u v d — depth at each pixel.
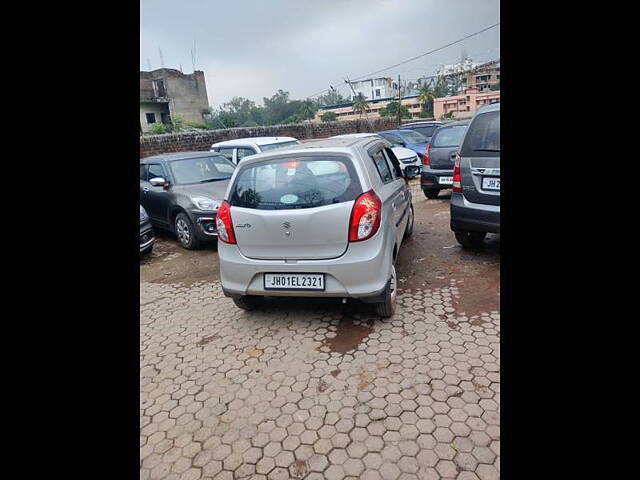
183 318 3.71
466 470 1.86
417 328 3.14
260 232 2.98
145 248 5.57
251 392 2.55
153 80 31.91
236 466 2.00
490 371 2.56
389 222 3.20
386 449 2.02
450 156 7.50
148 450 2.14
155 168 6.57
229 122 28.36
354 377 2.60
